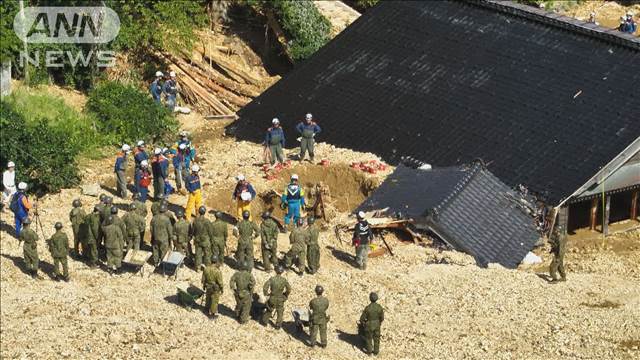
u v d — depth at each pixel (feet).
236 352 145.48
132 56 241.55
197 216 166.20
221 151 212.84
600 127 191.42
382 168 197.57
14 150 196.44
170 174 197.88
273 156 200.03
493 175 187.62
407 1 230.68
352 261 170.81
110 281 161.68
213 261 150.82
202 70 244.83
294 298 158.51
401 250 175.11
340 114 214.48
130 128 216.74
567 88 200.64
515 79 206.28
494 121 200.23
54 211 182.70
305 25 253.44
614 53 203.51
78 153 207.82
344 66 223.71
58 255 159.84
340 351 148.05
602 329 155.43
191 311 154.71
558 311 159.84
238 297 151.02
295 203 177.47
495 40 215.51
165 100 229.66
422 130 204.13
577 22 213.46
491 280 167.63
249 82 248.93
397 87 214.69
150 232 171.22
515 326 155.63
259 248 172.96
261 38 260.42
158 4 241.14
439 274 168.35
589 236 189.06
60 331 148.66
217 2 258.37
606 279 171.12
